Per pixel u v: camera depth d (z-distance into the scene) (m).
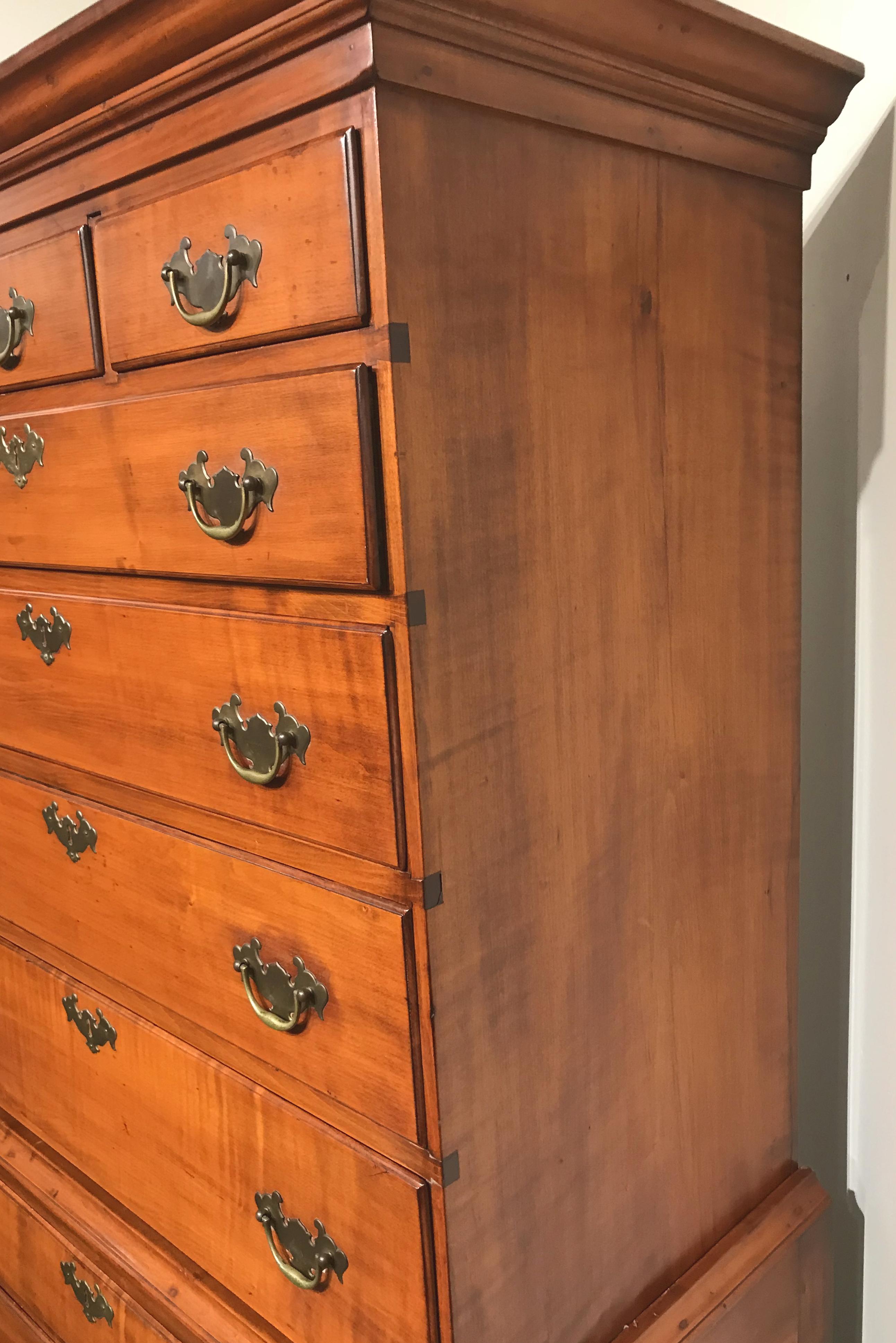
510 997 0.69
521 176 0.62
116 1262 0.94
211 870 0.77
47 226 0.77
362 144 0.54
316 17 0.53
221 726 0.70
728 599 0.83
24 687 0.93
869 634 0.99
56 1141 1.06
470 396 0.61
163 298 0.67
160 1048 0.87
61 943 0.97
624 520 0.73
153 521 0.73
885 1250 1.05
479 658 0.63
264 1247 0.81
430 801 0.61
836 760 1.06
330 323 0.57
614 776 0.75
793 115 0.79
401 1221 0.68
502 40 0.58
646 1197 0.83
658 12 0.64
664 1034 0.83
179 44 0.60
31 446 0.83
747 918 0.91
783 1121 0.99
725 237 0.78
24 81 0.70
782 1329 0.95
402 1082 0.65
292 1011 0.72
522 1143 0.71
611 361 0.70
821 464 1.03
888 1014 1.02
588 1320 0.79
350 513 0.58
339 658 0.62
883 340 0.93
